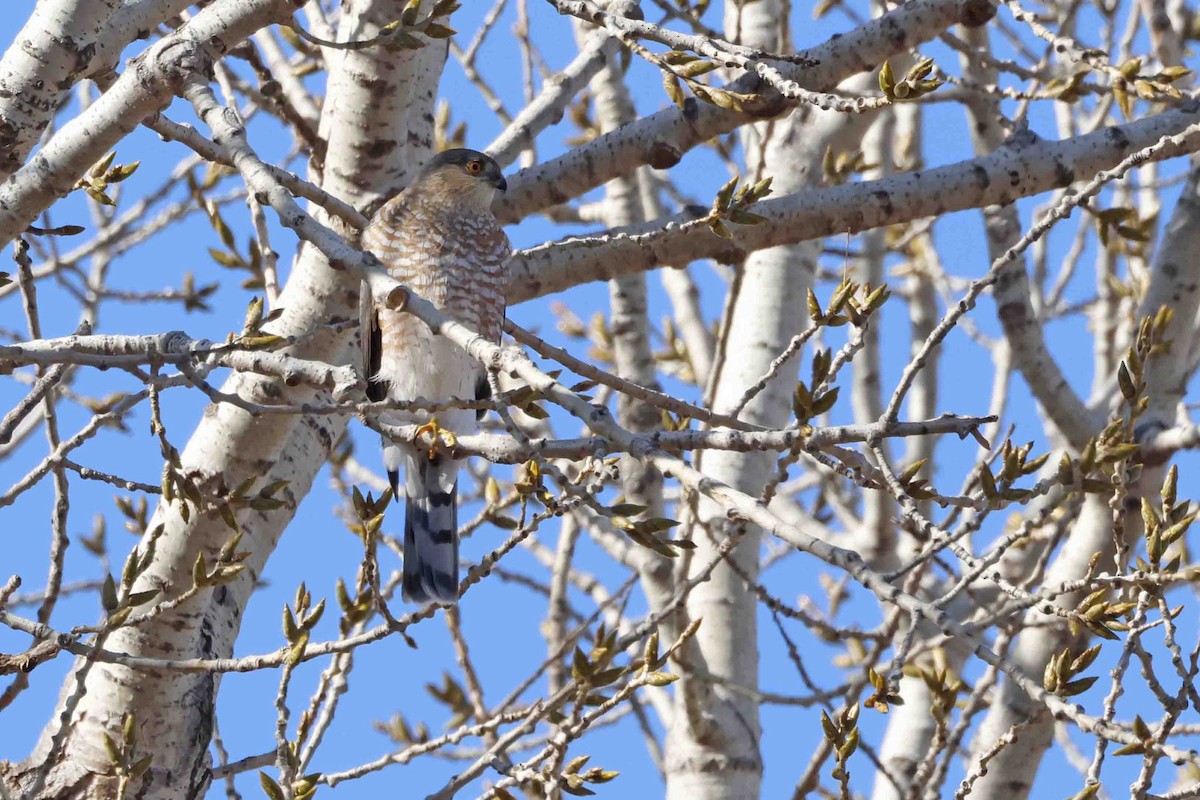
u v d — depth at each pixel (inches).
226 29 298.8
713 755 415.2
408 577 382.6
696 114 383.2
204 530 337.1
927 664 478.0
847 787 250.7
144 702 334.6
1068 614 249.1
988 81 470.9
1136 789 251.4
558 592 468.1
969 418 243.0
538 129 417.4
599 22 268.1
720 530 425.1
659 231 301.7
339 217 346.9
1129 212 398.3
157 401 267.0
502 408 240.1
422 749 323.6
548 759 345.1
